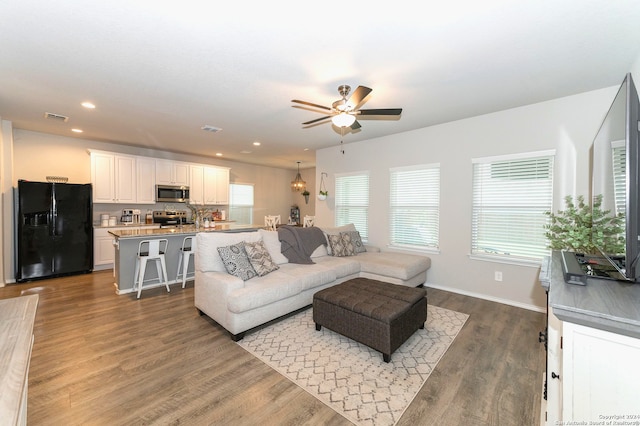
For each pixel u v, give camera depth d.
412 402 1.86
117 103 3.47
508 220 3.67
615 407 0.90
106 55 2.36
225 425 1.66
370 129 4.56
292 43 2.17
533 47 2.20
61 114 3.91
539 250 3.44
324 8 1.77
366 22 1.91
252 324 2.73
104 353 2.41
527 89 3.00
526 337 2.74
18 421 0.70
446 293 4.08
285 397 1.90
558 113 3.25
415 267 3.97
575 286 1.23
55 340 2.62
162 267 4.11
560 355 1.32
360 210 5.50
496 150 3.71
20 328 1.06
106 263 5.42
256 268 3.20
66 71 2.64
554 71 2.60
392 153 4.89
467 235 4.00
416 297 2.69
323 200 6.15
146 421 1.67
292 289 3.05
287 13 1.82
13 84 2.92
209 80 2.83
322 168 6.18
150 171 6.13
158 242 4.05
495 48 2.21
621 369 0.90
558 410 1.25
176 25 1.96
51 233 4.71
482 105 3.46
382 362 2.32
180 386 2.00
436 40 2.11
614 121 1.60
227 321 2.68
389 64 2.47
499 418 1.72
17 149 4.78
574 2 1.70
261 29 2.00
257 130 4.71
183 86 2.97
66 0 1.71
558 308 0.99
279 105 3.53
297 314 3.33
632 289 1.19
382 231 5.07
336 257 4.43
